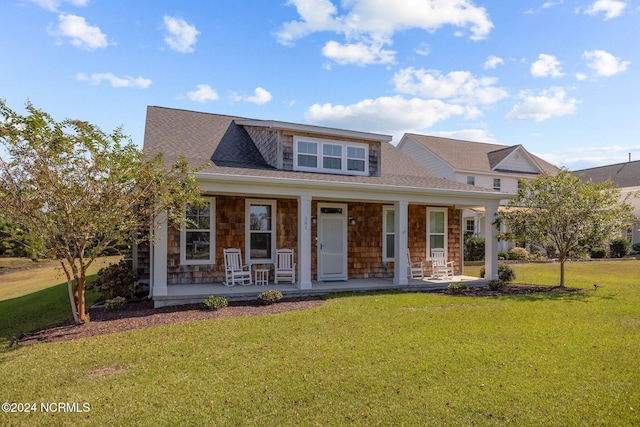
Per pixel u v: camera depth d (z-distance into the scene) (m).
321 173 11.86
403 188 10.96
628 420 3.70
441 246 14.24
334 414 3.80
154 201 7.76
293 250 11.71
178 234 10.56
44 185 6.43
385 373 4.76
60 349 5.73
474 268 17.72
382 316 7.69
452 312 8.06
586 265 19.20
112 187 6.94
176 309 8.38
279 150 11.47
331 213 12.48
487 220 12.76
